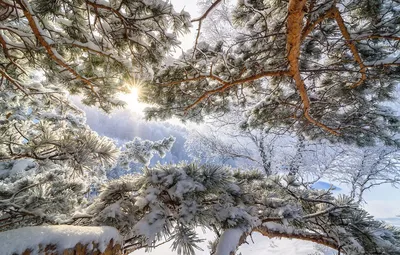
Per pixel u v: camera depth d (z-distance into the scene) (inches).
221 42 108.7
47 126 64.7
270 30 100.0
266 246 356.2
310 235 69.4
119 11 60.4
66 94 121.0
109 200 53.6
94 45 64.3
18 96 106.3
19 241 25.3
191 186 47.9
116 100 90.0
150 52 68.4
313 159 402.0
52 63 65.0
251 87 141.1
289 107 149.5
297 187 78.0
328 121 169.0
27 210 52.0
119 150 63.1
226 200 52.7
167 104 121.3
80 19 59.4
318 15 78.2
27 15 47.3
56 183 67.6
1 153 63.1
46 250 26.6
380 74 108.1
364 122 160.7
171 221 46.5
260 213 59.9
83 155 56.8
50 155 62.1
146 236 40.0
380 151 372.8
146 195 47.1
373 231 63.1
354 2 85.7
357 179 406.6
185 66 94.3
